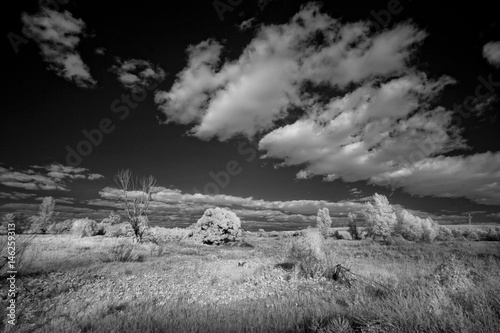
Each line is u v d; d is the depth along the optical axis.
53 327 5.50
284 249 14.34
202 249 29.86
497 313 4.22
